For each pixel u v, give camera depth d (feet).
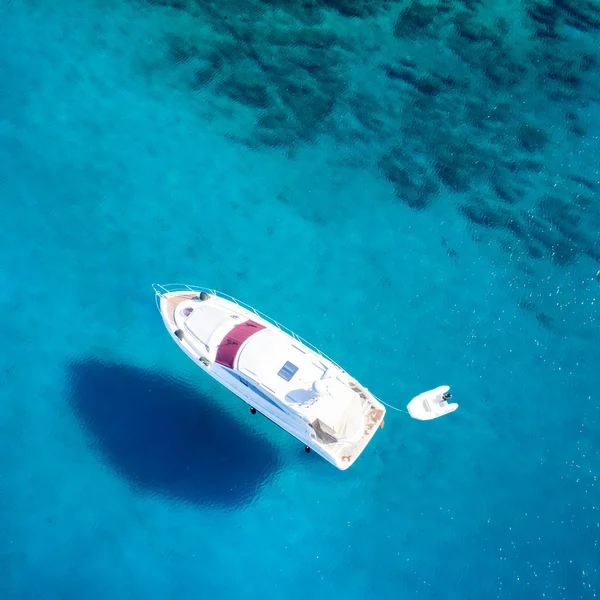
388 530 81.56
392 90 104.47
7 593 76.69
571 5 112.37
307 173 98.02
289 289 91.04
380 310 90.68
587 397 87.40
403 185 97.96
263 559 79.92
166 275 90.94
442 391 84.84
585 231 95.81
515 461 84.48
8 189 94.22
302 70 105.09
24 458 82.02
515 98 104.47
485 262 93.76
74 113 99.40
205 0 109.09
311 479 82.79
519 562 80.53
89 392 84.84
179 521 80.59
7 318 87.76
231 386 79.10
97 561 78.69
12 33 103.45
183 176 96.63
